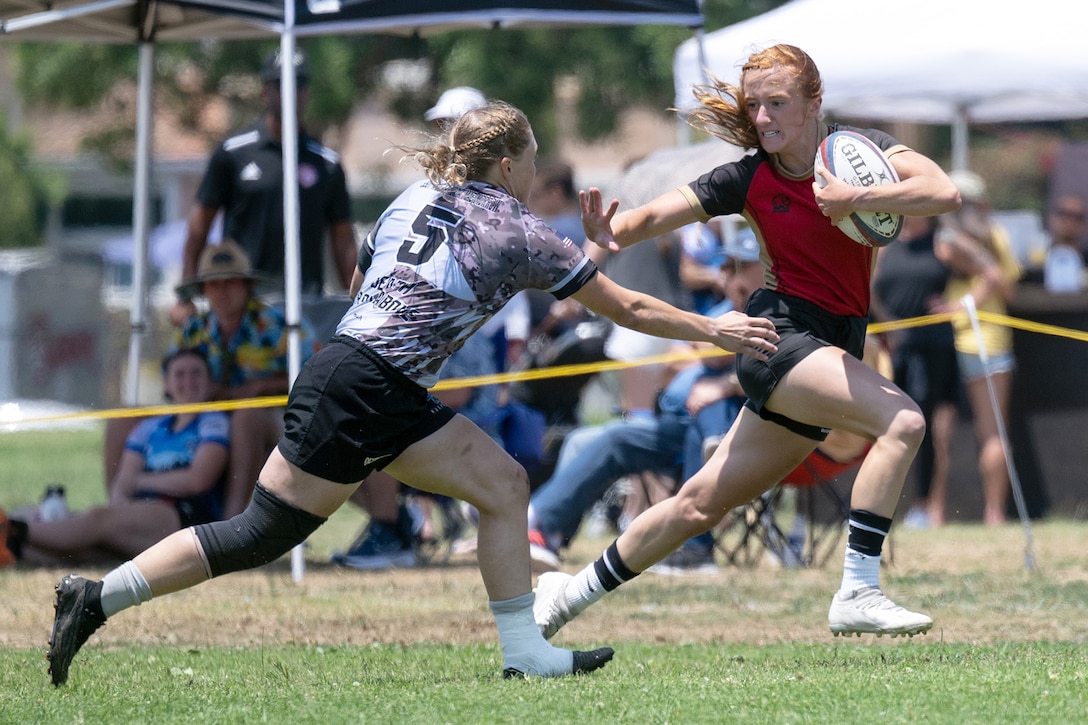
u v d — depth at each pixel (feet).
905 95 122.93
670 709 44.75
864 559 55.47
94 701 49.42
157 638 69.31
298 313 90.89
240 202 102.06
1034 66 118.83
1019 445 130.00
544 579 61.77
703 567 94.84
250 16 90.89
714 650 64.03
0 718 46.06
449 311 50.31
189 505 94.53
